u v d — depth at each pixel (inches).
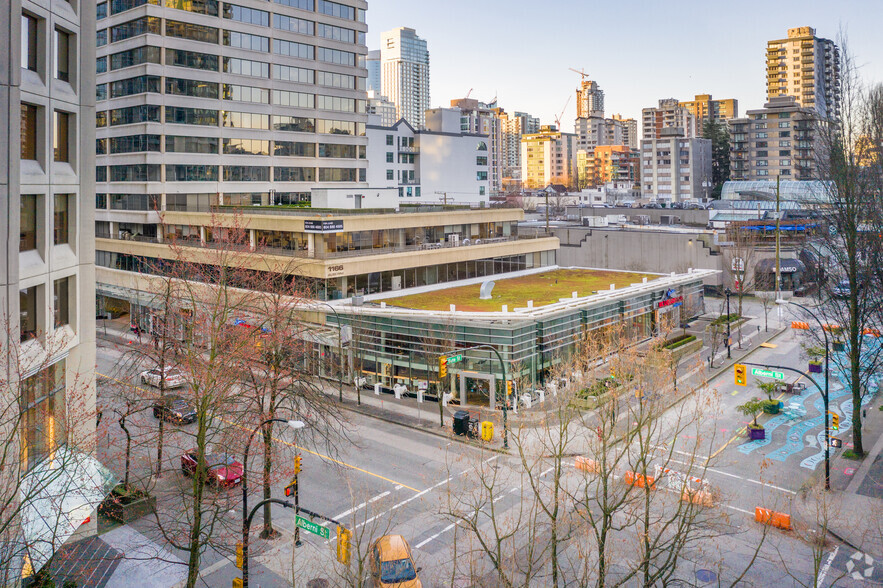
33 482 867.4
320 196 2812.5
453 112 5935.0
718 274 3555.6
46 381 1000.9
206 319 1417.3
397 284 2406.5
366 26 3988.7
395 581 962.1
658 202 6166.3
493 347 1553.9
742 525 1187.3
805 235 3196.4
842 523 1184.8
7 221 853.2
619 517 1202.0
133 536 1178.6
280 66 3572.8
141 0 3068.4
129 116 3174.2
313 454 1542.8
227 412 1172.5
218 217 2331.4
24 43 958.4
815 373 2161.7
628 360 1469.0
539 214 6082.7
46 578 962.1
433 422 1761.8
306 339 2084.2
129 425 1654.8
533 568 1054.4
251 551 1109.1
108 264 3174.2
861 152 1721.2
